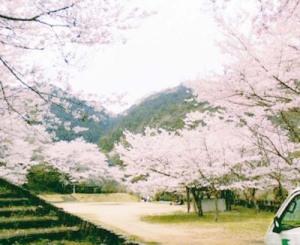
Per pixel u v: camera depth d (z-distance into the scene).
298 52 8.20
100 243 9.30
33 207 10.77
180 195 35.09
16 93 9.59
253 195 24.70
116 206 32.56
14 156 24.42
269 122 11.23
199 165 21.59
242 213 24.14
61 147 45.66
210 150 21.42
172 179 23.25
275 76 8.33
